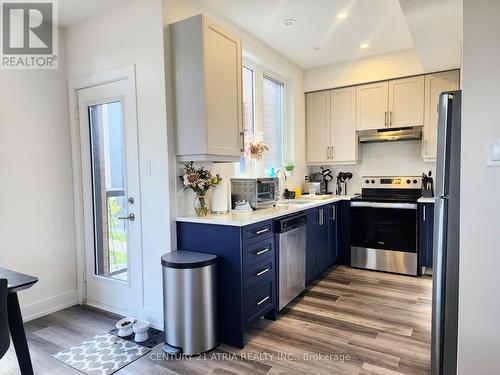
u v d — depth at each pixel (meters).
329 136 4.54
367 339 2.37
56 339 2.43
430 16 2.39
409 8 2.27
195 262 2.18
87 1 2.55
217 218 2.43
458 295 1.74
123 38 2.65
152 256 2.62
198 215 2.60
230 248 2.31
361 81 4.21
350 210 4.15
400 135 4.05
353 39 3.57
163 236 2.54
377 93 4.19
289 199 4.01
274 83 4.23
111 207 2.90
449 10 2.30
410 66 3.91
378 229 3.96
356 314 2.78
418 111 3.96
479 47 1.58
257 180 2.98
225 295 2.34
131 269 2.76
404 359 2.11
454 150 1.74
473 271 1.65
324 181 4.76
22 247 2.71
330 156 4.54
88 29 2.86
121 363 2.12
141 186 2.64
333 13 2.96
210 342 2.25
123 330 2.45
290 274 2.91
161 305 2.59
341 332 2.47
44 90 2.87
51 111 2.92
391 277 3.75
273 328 2.56
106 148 2.89
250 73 3.72
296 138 4.44
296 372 1.99
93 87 2.90
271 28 3.26
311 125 4.66
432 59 3.41
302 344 2.31
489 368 1.64
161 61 2.45
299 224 3.06
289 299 2.90
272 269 2.66
